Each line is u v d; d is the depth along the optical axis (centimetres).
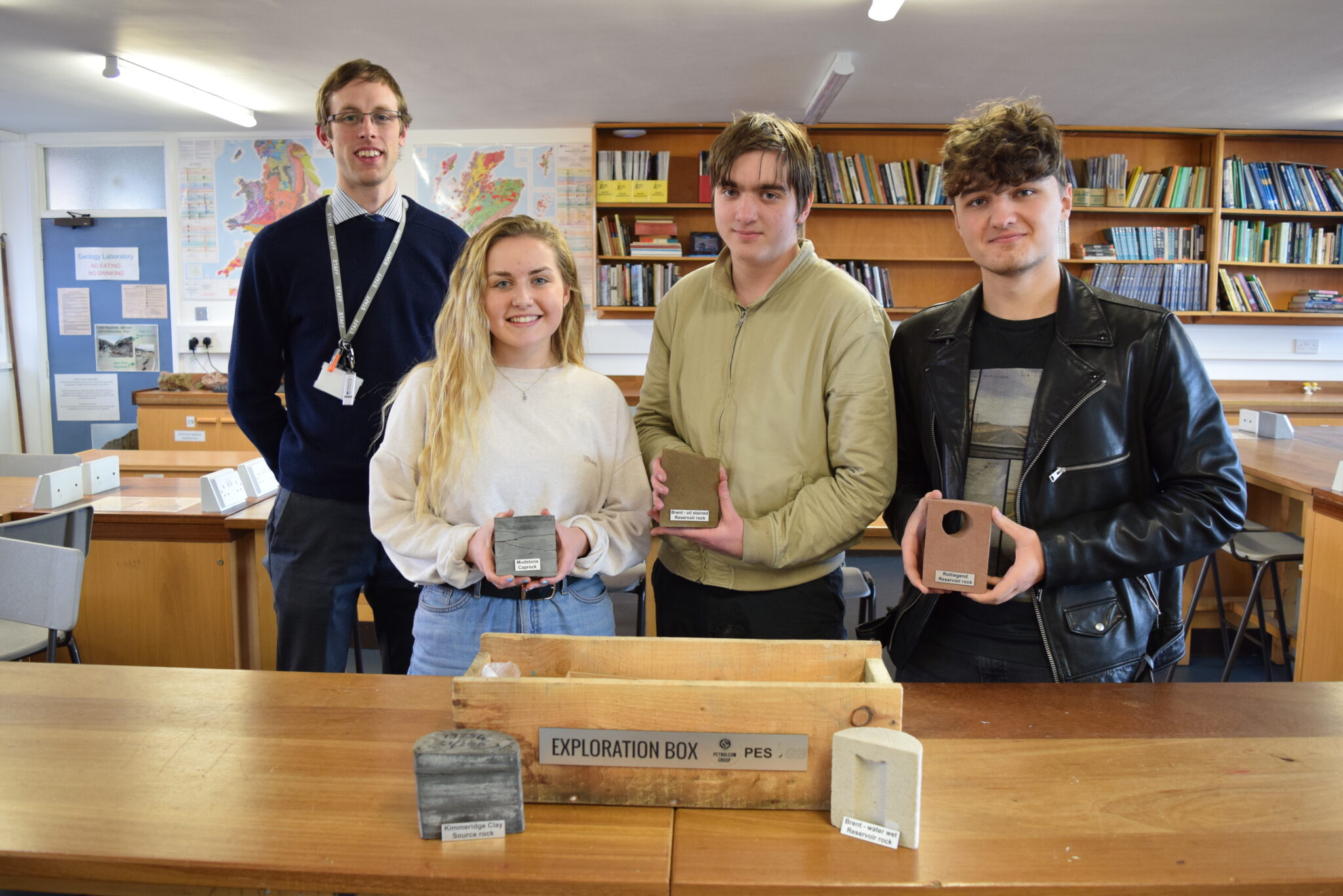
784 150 147
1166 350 137
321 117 194
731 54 415
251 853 84
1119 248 555
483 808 87
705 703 92
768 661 104
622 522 150
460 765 86
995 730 111
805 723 92
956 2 348
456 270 148
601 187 545
